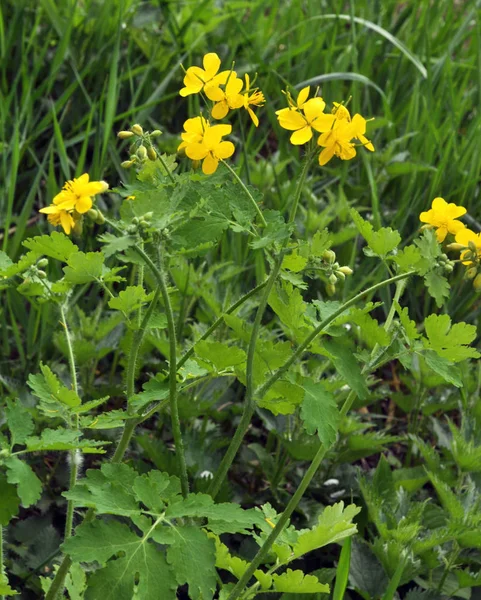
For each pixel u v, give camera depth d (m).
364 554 1.21
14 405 1.01
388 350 1.03
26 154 1.68
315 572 1.17
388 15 2.11
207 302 1.32
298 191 1.02
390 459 1.39
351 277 1.51
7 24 1.86
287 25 2.05
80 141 1.76
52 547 1.20
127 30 1.88
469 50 2.06
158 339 1.26
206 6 1.93
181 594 1.22
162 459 1.24
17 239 1.39
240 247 1.46
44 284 1.05
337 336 1.01
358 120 1.00
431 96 1.79
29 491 0.98
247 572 1.03
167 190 1.05
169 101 1.90
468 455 1.24
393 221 1.63
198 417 1.36
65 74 1.84
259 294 1.39
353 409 1.33
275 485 1.28
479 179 1.70
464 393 1.31
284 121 1.01
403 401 1.37
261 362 1.02
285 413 1.02
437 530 1.17
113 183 1.69
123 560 0.97
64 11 1.86
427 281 1.00
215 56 1.03
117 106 1.82
